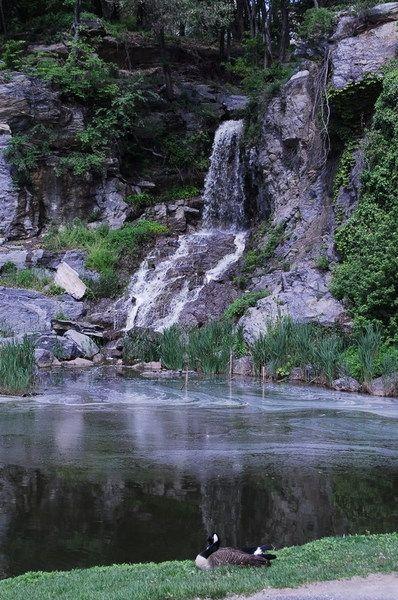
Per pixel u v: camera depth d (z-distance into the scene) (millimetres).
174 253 31375
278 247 28078
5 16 43906
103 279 30109
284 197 29359
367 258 21672
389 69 24469
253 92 36250
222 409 16594
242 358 23312
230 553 6371
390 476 10680
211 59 45312
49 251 31516
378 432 13922
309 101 28609
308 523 8469
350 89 25031
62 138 34781
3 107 34375
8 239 33094
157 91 39562
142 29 45344
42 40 41281
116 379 21656
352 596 5316
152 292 29266
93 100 36281
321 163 27625
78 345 25922
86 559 7211
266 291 25641
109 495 9539
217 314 27562
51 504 9109
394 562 6109
